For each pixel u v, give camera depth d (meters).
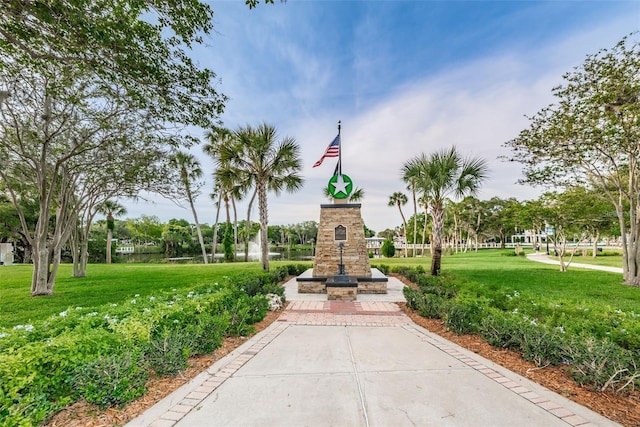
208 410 2.87
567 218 15.61
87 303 8.58
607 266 20.14
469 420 2.70
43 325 3.72
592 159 12.15
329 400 3.05
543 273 15.68
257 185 14.77
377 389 3.30
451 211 48.53
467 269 17.88
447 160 12.20
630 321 4.30
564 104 11.30
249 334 5.46
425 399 3.08
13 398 2.34
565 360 3.67
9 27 4.92
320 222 11.71
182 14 5.34
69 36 5.12
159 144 11.52
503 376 3.64
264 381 3.50
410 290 8.20
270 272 12.87
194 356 4.29
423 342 5.02
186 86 6.61
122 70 5.79
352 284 9.20
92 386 2.81
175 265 22.70
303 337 5.32
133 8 5.35
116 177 11.78
